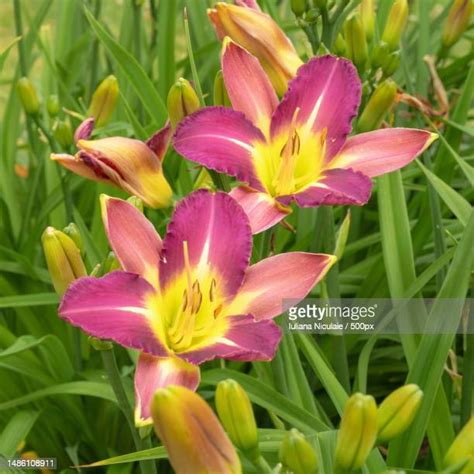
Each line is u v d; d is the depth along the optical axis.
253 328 0.47
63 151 0.73
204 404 0.38
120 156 0.52
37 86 1.08
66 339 0.80
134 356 0.68
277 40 0.56
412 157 0.52
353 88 0.53
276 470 0.42
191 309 0.47
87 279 0.46
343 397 0.56
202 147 0.50
